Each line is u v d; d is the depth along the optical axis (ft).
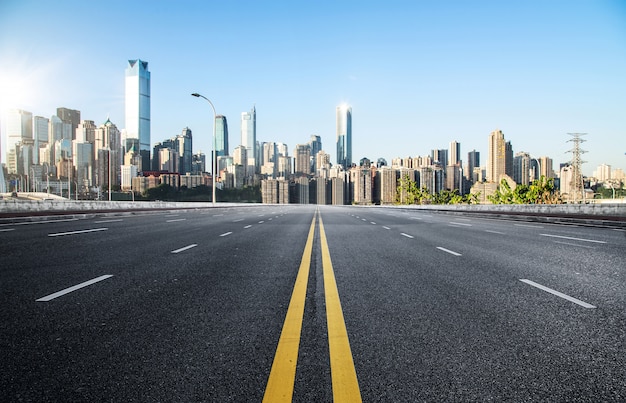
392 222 76.84
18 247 31.65
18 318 13.91
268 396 8.76
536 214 94.68
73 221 65.16
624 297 17.33
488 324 13.62
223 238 42.45
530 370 10.14
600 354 11.16
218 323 13.61
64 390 9.02
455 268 24.57
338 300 16.71
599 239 43.09
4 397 8.68
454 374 9.88
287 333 12.65
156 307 15.49
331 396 8.77
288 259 28.07
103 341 11.89
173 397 8.75
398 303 16.26
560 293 18.02
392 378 9.64
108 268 23.57
